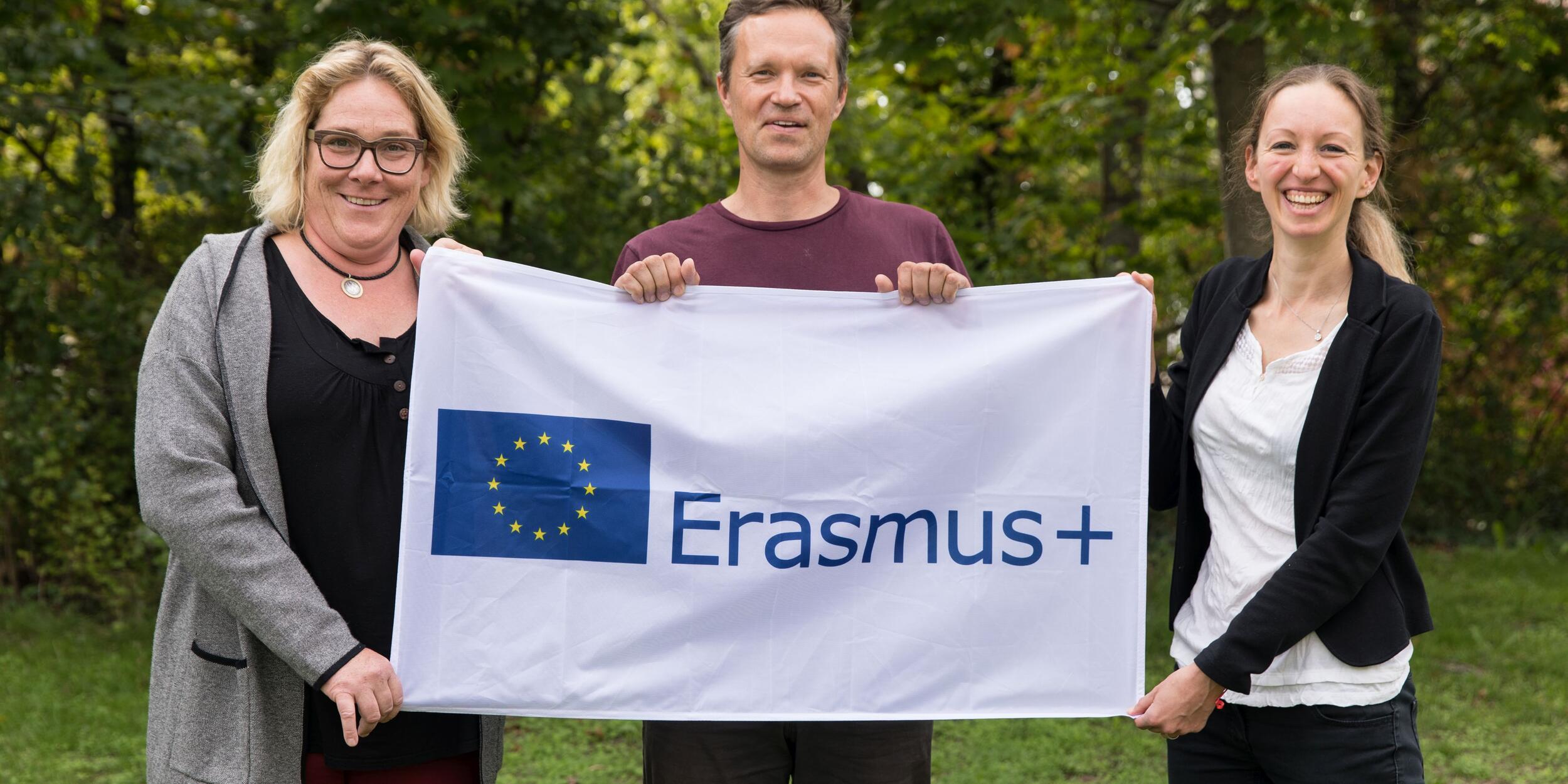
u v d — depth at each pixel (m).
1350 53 10.45
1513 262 11.70
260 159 2.75
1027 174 10.91
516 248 8.68
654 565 2.74
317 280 2.61
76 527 7.66
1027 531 2.84
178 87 7.78
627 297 2.80
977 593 2.82
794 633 2.77
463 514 2.66
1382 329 2.54
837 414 2.81
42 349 7.66
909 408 2.82
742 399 2.80
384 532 2.58
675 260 2.78
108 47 8.80
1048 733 5.50
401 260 2.76
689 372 2.80
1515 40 9.56
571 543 2.71
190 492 2.35
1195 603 2.78
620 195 8.95
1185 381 2.96
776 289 2.83
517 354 2.71
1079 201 10.43
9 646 7.00
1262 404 2.63
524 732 5.55
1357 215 2.78
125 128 8.10
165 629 2.54
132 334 7.81
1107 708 2.83
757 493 2.78
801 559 2.79
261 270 2.54
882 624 2.79
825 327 2.84
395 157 2.60
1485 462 11.60
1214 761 2.75
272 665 2.47
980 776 4.99
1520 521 11.34
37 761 5.14
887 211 3.04
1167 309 10.48
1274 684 2.58
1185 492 2.83
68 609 7.73
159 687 2.52
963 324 2.87
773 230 2.91
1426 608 2.64
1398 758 2.57
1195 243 11.05
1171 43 8.61
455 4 7.55
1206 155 10.99
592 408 2.74
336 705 2.44
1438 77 11.00
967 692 2.80
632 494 2.74
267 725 2.46
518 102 7.84
